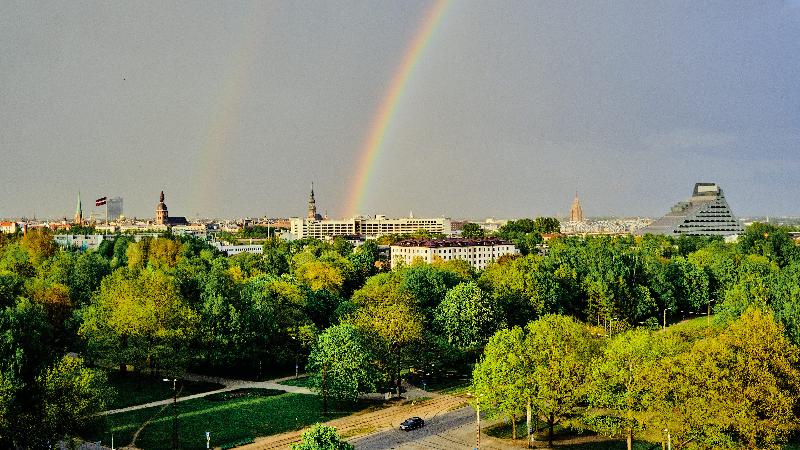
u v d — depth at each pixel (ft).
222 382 444.14
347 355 380.17
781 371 257.34
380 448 315.78
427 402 395.96
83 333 423.23
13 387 278.05
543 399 300.20
